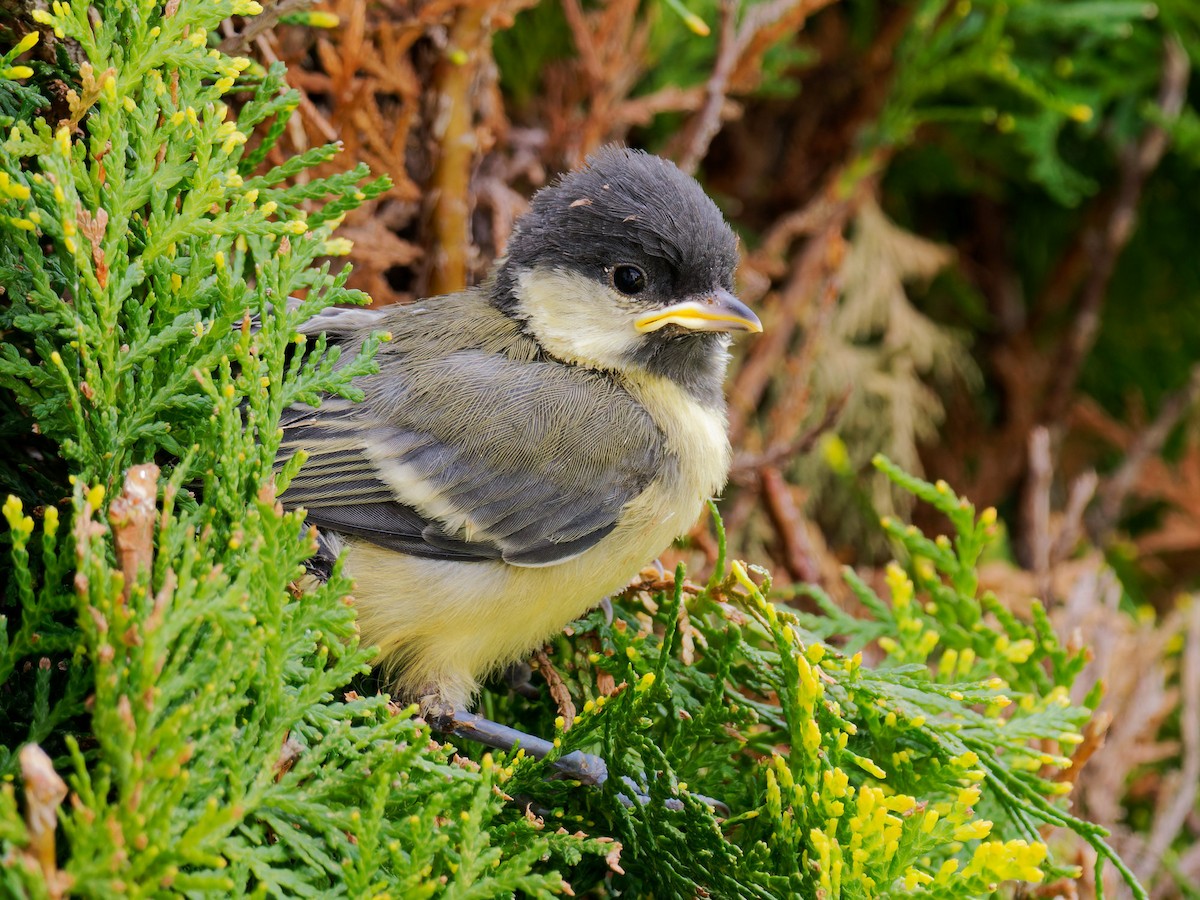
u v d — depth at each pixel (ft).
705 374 20.71
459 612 17.53
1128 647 25.46
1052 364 34.17
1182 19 31.30
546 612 17.99
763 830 15.60
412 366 18.58
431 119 22.00
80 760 10.22
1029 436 33.63
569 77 26.48
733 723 17.01
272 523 12.42
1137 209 34.47
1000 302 34.42
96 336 13.15
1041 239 34.50
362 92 20.95
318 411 17.83
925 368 31.04
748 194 31.60
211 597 11.39
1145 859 24.49
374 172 21.58
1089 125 31.40
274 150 20.59
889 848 13.58
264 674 12.30
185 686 11.21
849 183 29.12
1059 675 19.31
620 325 19.58
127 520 11.16
